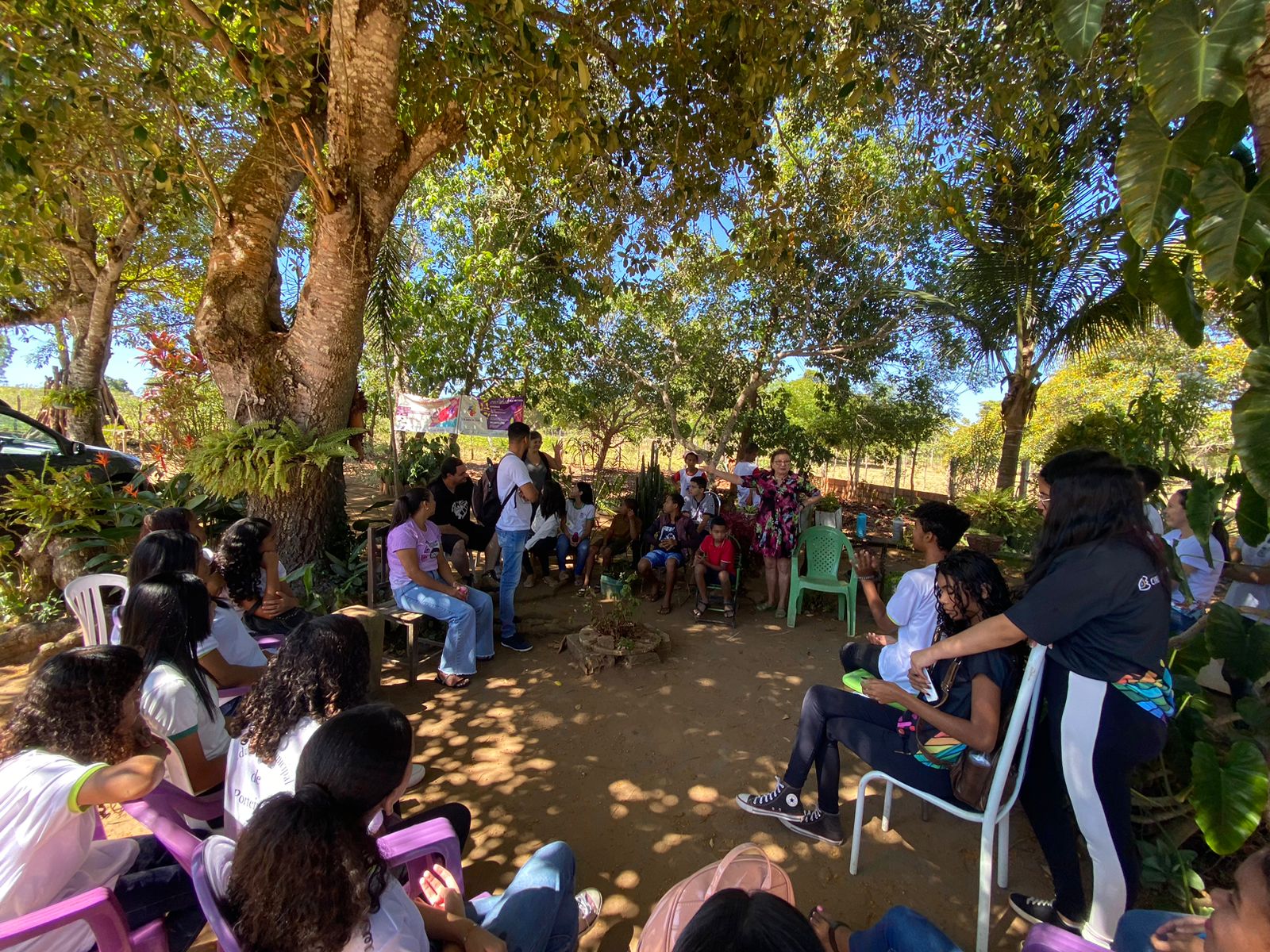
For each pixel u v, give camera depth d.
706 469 7.00
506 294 11.57
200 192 6.02
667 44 5.47
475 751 3.60
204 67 6.06
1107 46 5.05
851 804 3.23
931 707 2.33
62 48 3.96
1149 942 1.63
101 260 11.99
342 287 5.36
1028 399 10.27
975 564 2.47
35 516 5.21
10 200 4.18
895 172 10.17
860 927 2.45
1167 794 2.76
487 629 4.65
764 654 5.03
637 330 14.34
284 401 5.50
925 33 5.68
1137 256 2.54
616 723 3.93
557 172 6.36
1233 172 2.11
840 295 12.09
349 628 2.03
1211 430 12.48
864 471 21.08
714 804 3.18
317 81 5.45
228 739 2.44
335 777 1.41
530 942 1.82
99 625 3.77
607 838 2.92
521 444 5.20
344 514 6.21
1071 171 7.75
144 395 10.73
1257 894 1.08
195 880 1.42
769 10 4.58
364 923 1.33
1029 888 2.65
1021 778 2.25
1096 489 2.03
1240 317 2.57
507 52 4.79
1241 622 2.71
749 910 1.02
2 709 3.86
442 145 5.49
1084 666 2.05
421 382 11.44
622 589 5.20
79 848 1.71
